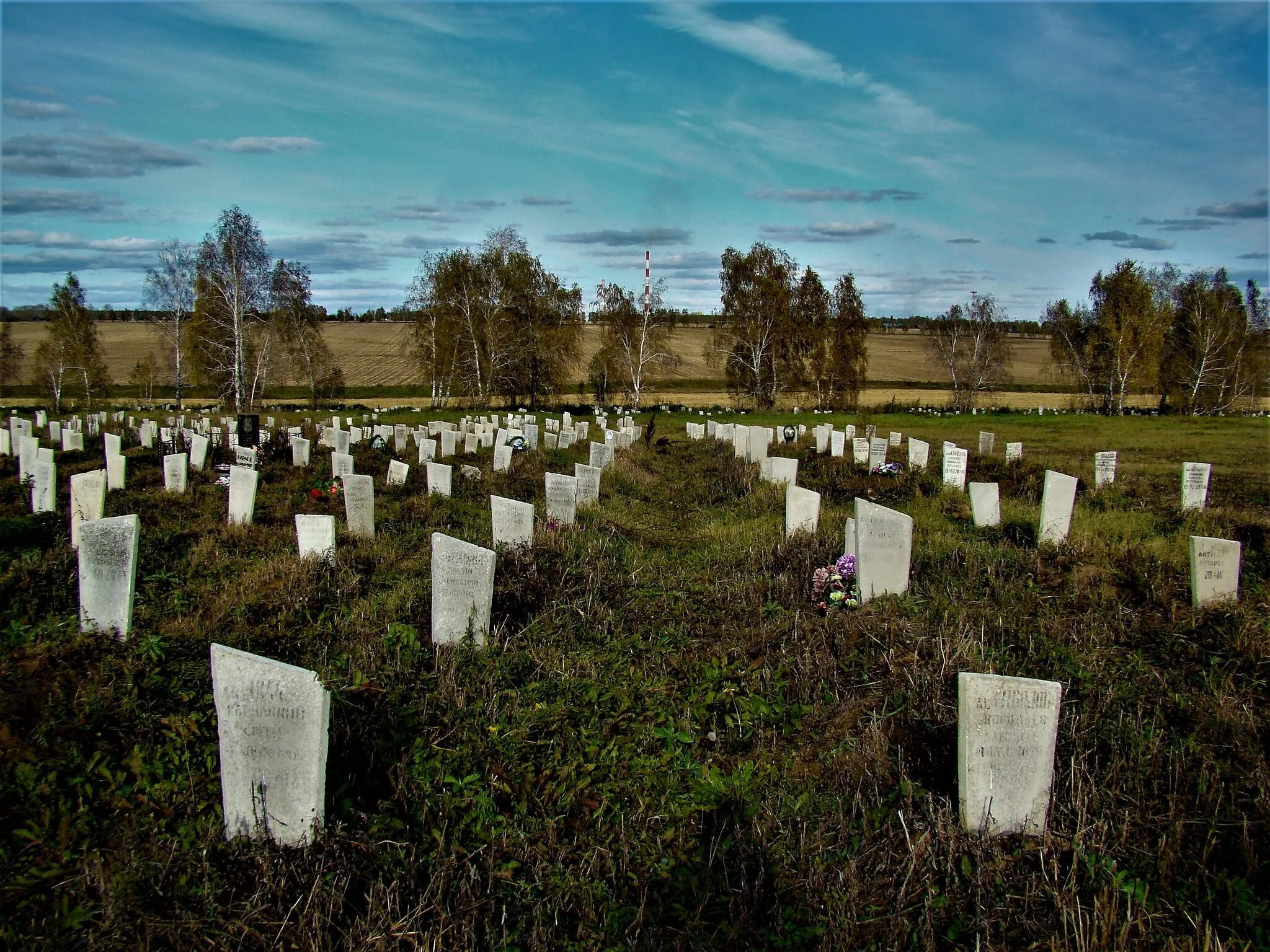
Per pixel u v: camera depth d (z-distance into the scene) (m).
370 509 11.88
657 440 31.83
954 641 7.01
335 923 3.89
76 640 7.03
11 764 4.98
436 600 7.46
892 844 4.53
